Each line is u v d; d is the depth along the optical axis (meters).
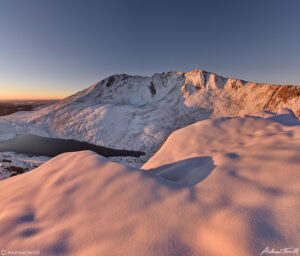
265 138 3.60
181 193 2.23
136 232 1.79
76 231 1.94
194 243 1.57
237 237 1.47
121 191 2.43
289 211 1.59
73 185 2.78
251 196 1.91
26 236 1.93
